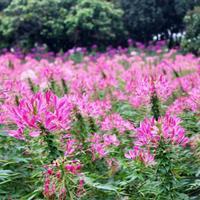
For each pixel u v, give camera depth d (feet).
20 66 28.60
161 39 65.87
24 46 56.24
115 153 12.71
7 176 10.59
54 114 8.70
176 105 14.97
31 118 8.63
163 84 12.66
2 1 68.85
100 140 12.55
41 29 56.75
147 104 12.92
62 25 56.18
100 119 14.70
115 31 58.90
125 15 61.98
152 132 9.38
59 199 8.48
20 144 12.12
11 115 8.89
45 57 48.75
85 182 9.41
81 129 11.96
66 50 59.57
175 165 9.95
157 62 33.83
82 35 57.57
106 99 18.66
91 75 23.97
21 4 58.34
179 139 9.46
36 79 21.50
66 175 8.46
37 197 10.18
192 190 11.37
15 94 14.88
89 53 53.11
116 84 21.21
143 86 12.74
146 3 60.90
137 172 10.34
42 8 56.34
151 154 9.99
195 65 26.96
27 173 11.20
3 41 57.52
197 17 43.01
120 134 13.30
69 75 22.61
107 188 9.51
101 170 11.85
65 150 9.00
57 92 18.31
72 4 58.34
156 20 61.52
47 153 9.27
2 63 26.96
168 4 61.57
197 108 13.78
